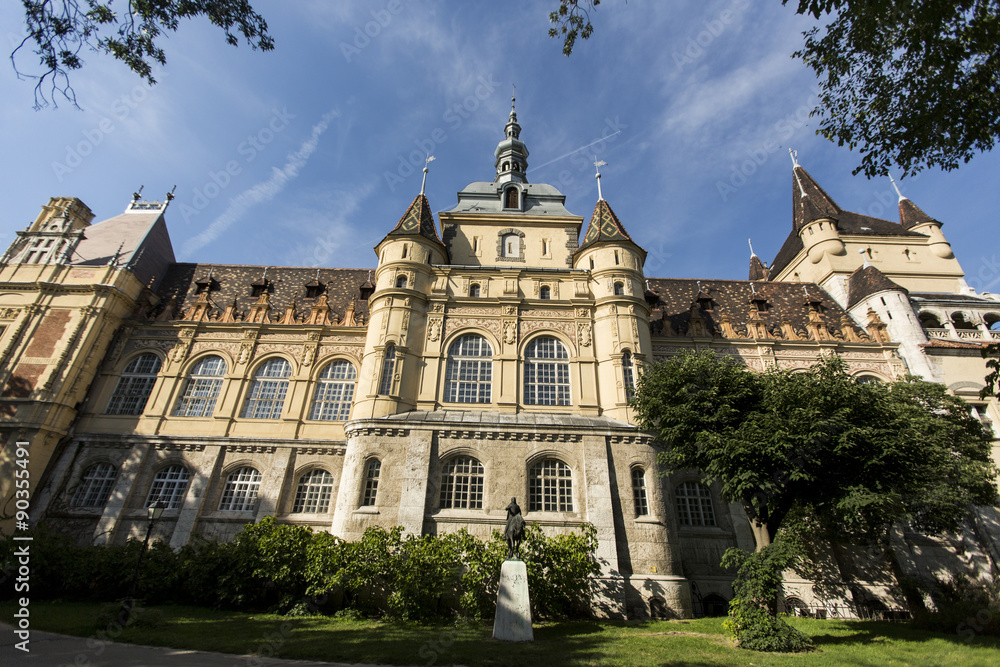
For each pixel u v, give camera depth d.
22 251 36.31
